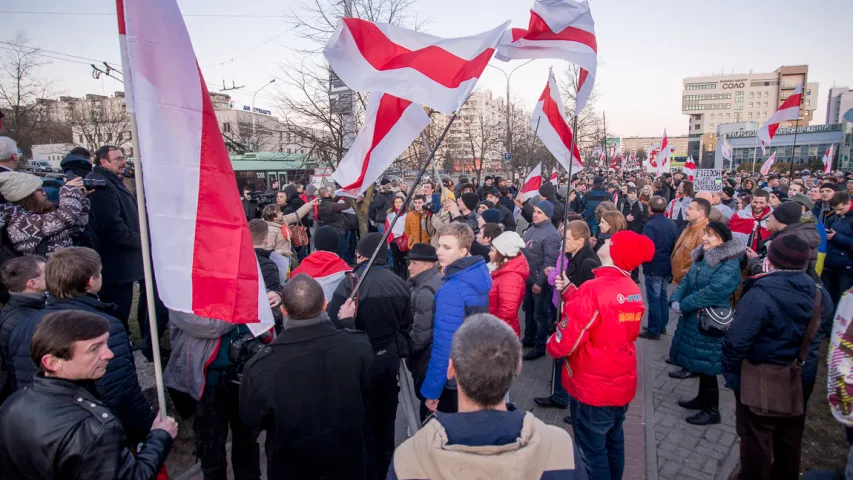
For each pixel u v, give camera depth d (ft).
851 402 6.62
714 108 404.77
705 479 12.10
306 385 8.05
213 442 10.45
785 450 10.48
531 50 12.67
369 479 11.16
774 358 10.11
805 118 331.77
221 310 8.27
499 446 4.74
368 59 11.05
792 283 9.99
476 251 18.93
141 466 6.70
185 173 8.08
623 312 9.71
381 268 11.78
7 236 13.38
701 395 14.90
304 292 8.30
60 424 6.13
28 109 73.61
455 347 5.62
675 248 21.01
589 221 40.01
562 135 15.52
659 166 67.10
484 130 90.17
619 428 10.52
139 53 7.64
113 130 94.79
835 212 22.62
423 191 34.96
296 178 56.80
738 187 65.62
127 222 16.12
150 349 16.75
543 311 19.49
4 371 9.70
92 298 9.15
